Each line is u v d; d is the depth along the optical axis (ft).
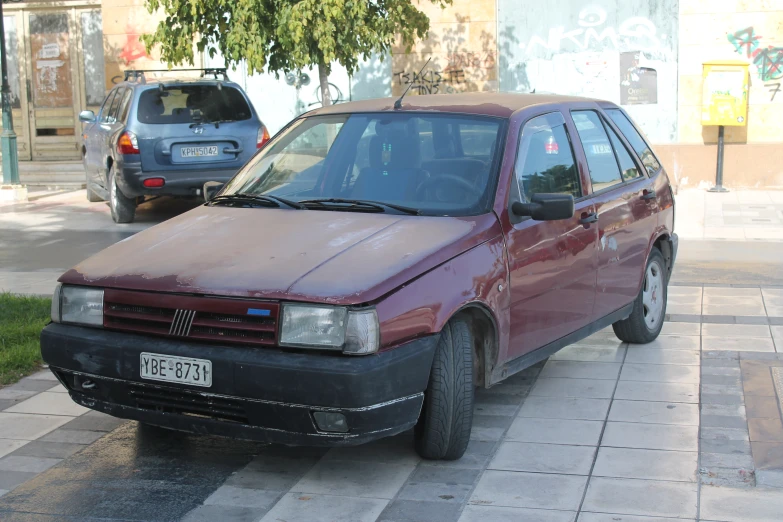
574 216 18.81
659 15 50.83
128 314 15.02
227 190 19.43
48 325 16.01
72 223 44.70
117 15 57.21
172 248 16.10
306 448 16.70
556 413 18.28
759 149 50.14
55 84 62.23
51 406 19.16
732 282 30.48
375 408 13.76
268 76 55.67
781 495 14.37
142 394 14.96
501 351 16.56
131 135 40.55
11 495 14.75
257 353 13.94
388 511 14.06
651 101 51.57
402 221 16.37
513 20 52.49
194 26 41.52
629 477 15.14
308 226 16.35
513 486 14.87
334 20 40.01
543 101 19.80
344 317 13.71
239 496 14.70
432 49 53.47
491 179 17.15
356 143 18.80
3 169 53.47
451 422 15.29
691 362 21.57
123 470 15.79
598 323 20.21
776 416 17.76
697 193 50.06
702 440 16.66
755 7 49.65
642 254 21.88
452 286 15.08
